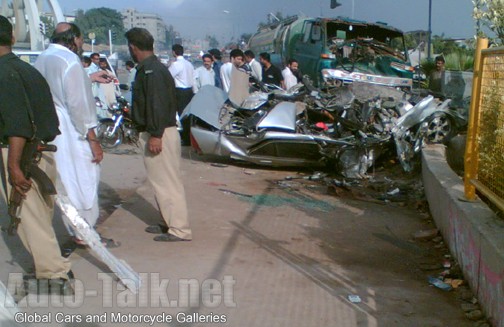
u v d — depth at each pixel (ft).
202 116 30.83
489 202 16.69
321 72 46.62
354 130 29.63
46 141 12.98
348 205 23.88
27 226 12.92
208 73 42.83
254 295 13.84
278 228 19.79
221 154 30.63
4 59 12.14
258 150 29.96
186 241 17.53
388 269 16.37
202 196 23.66
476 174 16.49
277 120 29.55
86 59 33.63
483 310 13.20
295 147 29.48
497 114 15.02
